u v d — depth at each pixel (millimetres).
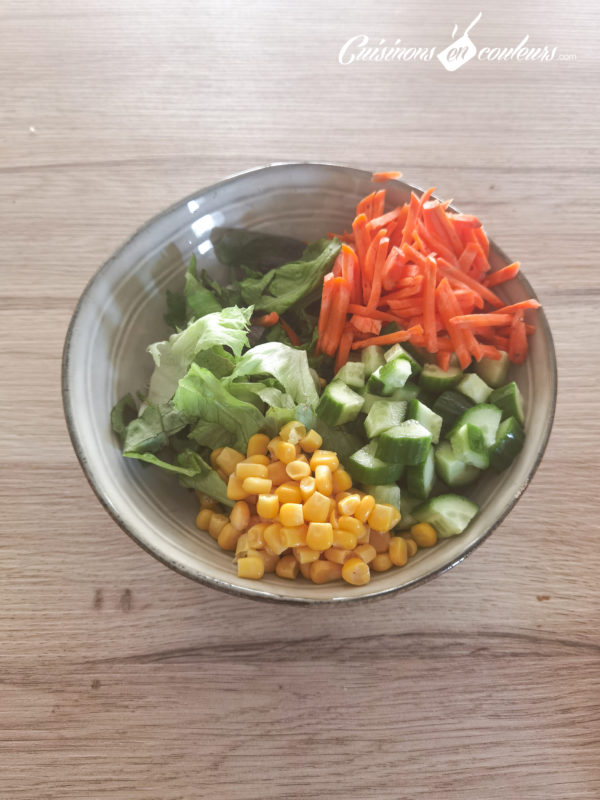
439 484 305
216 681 276
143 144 395
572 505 310
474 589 294
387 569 276
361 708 272
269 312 328
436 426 297
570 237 368
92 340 291
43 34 435
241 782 260
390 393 301
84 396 281
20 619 288
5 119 405
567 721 271
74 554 302
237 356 295
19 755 265
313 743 266
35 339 347
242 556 275
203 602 291
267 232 340
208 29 435
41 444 324
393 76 418
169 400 304
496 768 264
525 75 420
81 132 400
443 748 266
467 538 262
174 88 413
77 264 365
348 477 282
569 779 262
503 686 276
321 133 398
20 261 365
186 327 326
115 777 261
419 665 279
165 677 277
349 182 324
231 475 283
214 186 314
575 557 301
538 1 449
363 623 287
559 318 347
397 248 304
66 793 259
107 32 435
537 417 284
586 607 291
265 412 303
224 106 407
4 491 314
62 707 272
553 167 389
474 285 308
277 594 241
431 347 302
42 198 381
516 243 366
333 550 267
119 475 279
